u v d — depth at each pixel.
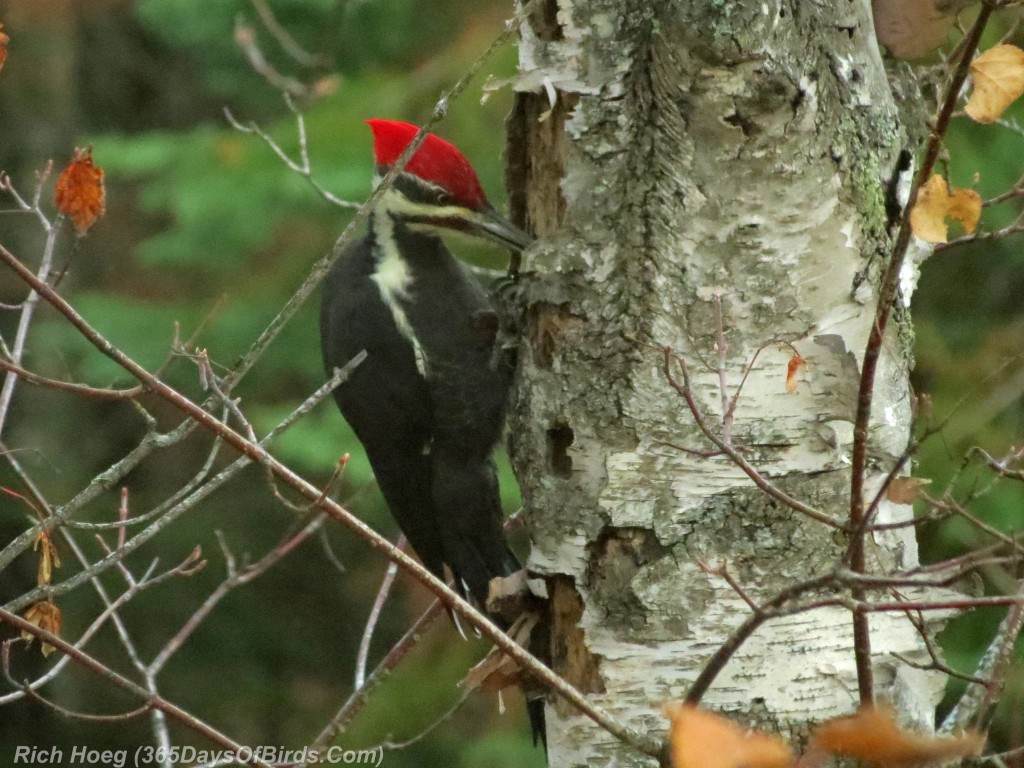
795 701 6.80
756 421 6.94
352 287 9.66
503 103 14.90
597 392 7.18
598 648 7.17
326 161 15.48
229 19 17.38
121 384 16.84
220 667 19.25
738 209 6.96
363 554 19.17
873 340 5.61
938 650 6.43
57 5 20.41
